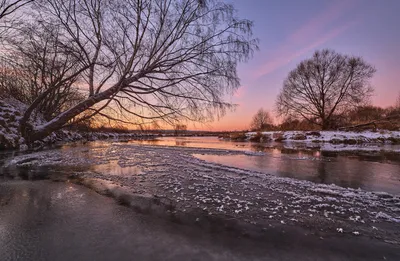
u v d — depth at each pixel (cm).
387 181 525
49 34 899
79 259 194
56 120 1127
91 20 944
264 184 470
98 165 699
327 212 316
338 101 2797
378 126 2622
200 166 691
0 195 379
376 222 286
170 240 230
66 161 770
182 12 921
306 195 396
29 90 1522
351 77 2700
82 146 1486
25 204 334
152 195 386
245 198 376
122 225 264
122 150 1210
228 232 251
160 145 1669
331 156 998
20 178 509
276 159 879
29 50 988
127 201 353
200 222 277
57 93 1538
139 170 618
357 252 215
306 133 2394
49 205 330
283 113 3067
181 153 1067
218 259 197
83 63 983
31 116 1409
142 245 219
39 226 258
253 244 226
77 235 237
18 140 1150
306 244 228
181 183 473
